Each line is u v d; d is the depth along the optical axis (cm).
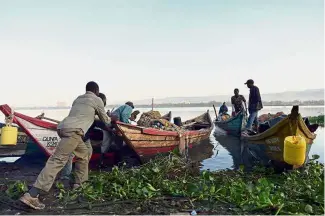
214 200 476
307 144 718
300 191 501
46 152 796
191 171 675
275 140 717
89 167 818
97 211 435
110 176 588
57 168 481
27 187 571
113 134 845
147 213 422
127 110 854
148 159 861
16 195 516
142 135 829
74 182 560
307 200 466
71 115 523
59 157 485
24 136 894
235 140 1485
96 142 859
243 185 504
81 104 532
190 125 1471
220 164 901
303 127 676
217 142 1416
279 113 1334
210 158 1003
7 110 721
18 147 891
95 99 544
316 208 428
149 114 1083
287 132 679
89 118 528
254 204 437
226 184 535
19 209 451
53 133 802
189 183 543
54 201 489
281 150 700
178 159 714
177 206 450
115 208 446
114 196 500
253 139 844
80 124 509
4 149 872
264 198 435
